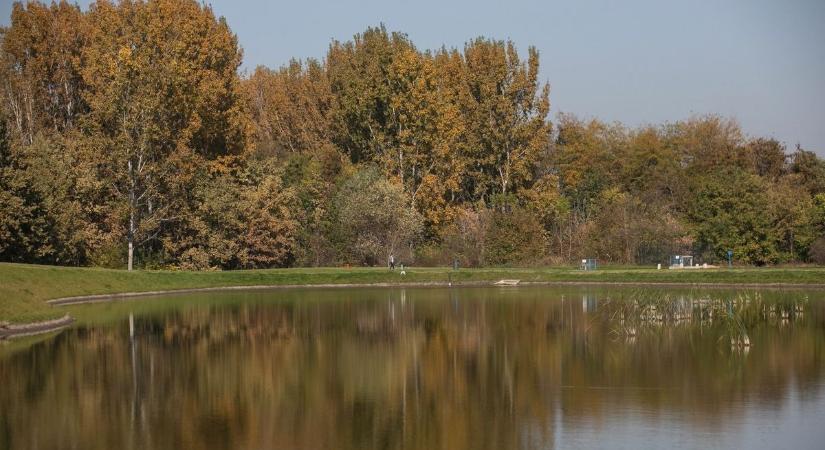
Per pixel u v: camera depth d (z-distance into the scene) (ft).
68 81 312.29
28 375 116.67
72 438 86.48
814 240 285.84
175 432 88.63
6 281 198.90
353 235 309.22
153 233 280.51
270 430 89.15
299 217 313.94
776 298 204.23
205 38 294.66
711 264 291.38
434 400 101.81
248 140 314.14
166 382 112.16
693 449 81.46
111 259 259.80
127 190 265.54
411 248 313.73
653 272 260.01
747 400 100.22
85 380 113.39
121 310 192.34
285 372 118.73
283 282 266.16
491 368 120.67
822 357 126.11
